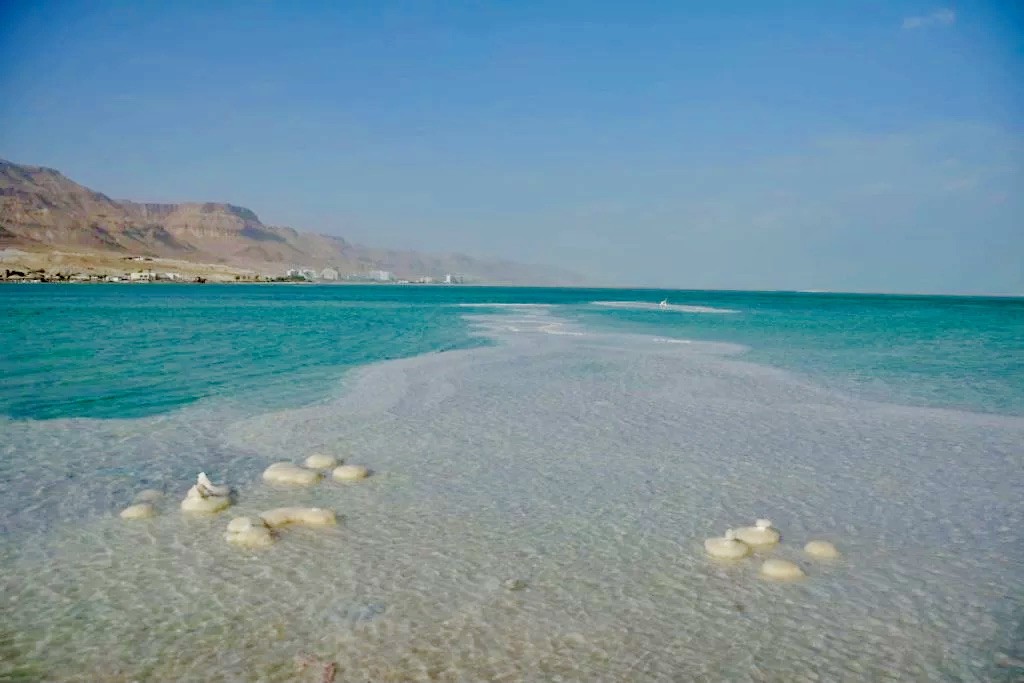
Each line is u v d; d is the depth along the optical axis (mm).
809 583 7508
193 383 18922
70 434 13219
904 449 12883
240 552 8047
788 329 44156
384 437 13234
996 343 34500
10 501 9586
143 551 8055
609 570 7727
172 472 10977
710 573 7699
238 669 5809
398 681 5668
